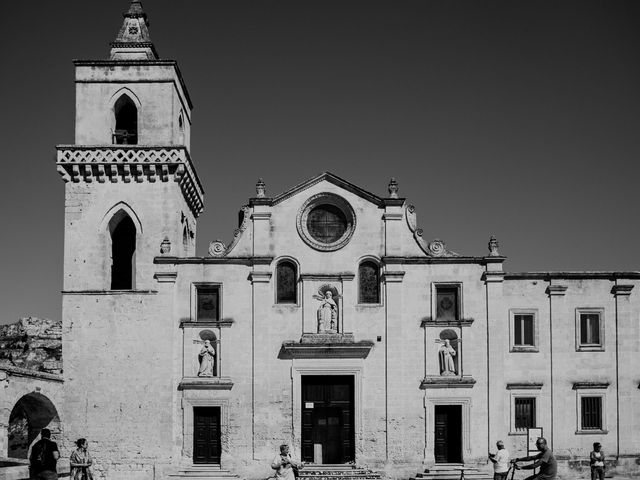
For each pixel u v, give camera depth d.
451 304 61.41
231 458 59.22
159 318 60.22
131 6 66.50
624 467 59.97
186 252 66.94
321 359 60.22
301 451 60.06
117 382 59.56
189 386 59.59
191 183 65.56
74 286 60.81
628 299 61.38
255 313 60.50
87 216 61.53
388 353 60.38
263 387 59.91
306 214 62.03
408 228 61.91
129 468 58.84
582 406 60.69
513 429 60.16
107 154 61.53
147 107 62.81
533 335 61.06
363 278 61.72
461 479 56.50
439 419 60.50
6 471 48.22
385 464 59.50
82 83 62.94
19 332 88.06
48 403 58.69
